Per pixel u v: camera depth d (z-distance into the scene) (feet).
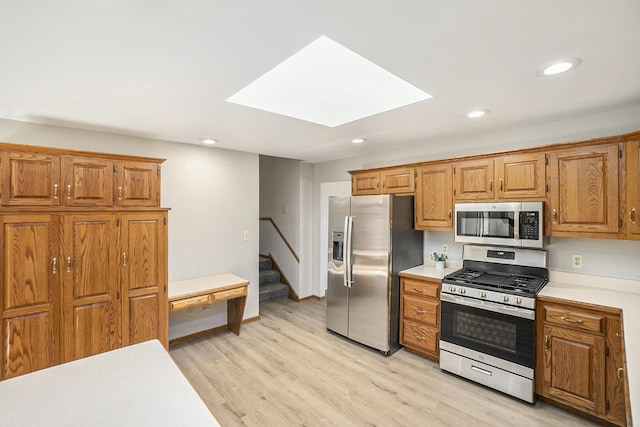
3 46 4.46
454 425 7.04
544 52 4.79
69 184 7.89
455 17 3.89
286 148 12.37
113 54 4.76
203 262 12.01
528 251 9.04
